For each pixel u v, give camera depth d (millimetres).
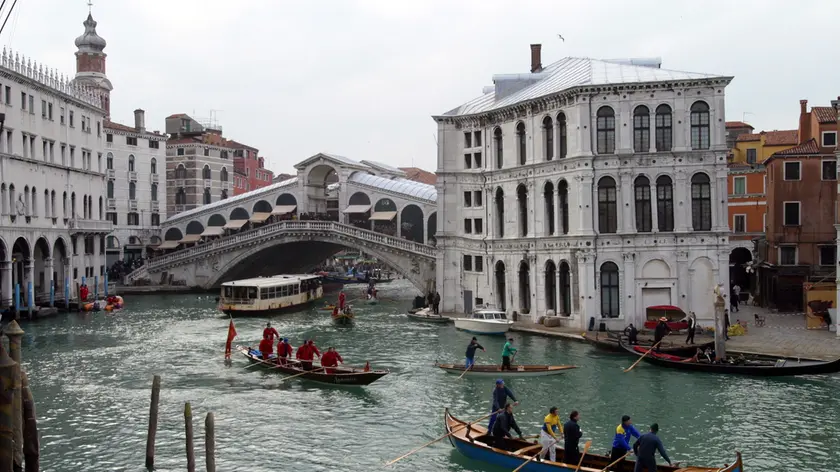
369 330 42094
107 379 28922
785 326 37188
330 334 40625
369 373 26516
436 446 20484
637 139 36406
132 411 24156
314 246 70188
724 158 35625
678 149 35906
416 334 40094
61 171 53250
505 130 42812
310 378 28188
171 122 88938
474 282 46125
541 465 17250
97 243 59812
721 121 35625
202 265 65312
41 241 50719
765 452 19453
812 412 22812
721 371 27797
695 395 24984
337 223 58906
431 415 23469
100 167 60906
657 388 25969
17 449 13891
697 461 18891
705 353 29297
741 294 51688
